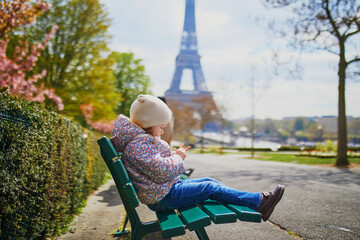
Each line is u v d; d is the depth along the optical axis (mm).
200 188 2182
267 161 19859
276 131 131375
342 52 14680
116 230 3424
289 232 3361
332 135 91875
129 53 29156
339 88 14961
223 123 45969
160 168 2018
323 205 4902
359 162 15641
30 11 6844
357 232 3346
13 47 9664
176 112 61625
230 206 2141
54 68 14242
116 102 16484
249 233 3359
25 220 2396
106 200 5555
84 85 14922
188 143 81875
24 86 7711
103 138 1996
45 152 2799
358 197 5652
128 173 2092
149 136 2131
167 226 1773
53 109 3258
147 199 2064
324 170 12086
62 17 13969
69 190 3799
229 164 16766
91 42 14875
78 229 3516
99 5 14461
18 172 2193
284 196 5785
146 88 29625
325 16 14289
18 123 2209
